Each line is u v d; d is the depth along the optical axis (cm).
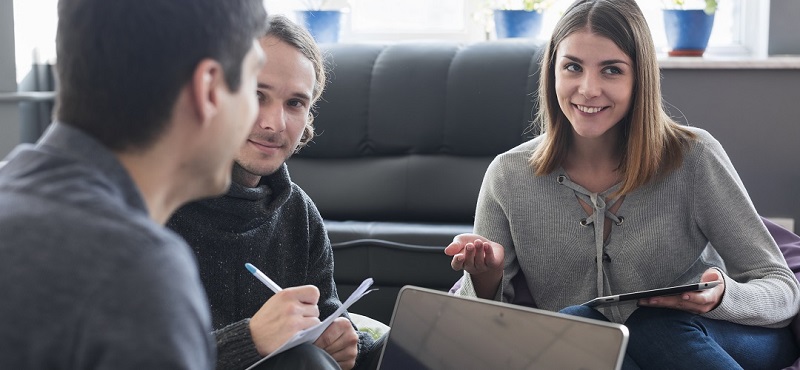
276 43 157
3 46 326
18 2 329
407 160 329
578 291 196
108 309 69
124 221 74
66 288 70
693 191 188
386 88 332
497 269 190
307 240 172
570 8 192
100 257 71
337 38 383
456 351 137
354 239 299
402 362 144
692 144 190
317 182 330
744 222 187
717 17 386
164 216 88
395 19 400
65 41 80
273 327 138
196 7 81
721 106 349
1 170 79
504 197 200
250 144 157
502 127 324
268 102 157
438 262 295
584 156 195
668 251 189
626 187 187
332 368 135
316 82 172
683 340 166
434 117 328
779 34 360
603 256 192
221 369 138
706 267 195
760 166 350
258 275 144
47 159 78
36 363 70
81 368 69
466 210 321
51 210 73
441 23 399
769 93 346
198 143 83
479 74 328
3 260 71
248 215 159
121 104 79
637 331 170
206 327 75
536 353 127
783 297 181
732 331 179
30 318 70
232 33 83
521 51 331
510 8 373
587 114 185
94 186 76
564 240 194
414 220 326
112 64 79
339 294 302
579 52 184
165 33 79
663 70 351
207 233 156
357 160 334
